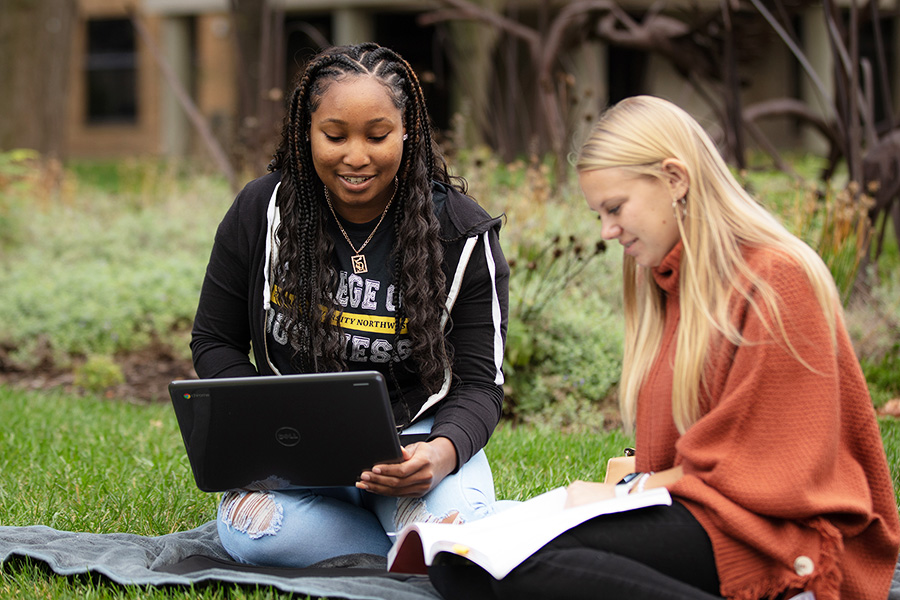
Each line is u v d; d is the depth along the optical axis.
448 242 3.33
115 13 26.06
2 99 13.51
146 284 8.80
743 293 2.59
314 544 3.22
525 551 2.58
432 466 3.10
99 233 10.62
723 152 9.07
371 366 3.36
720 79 10.64
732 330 2.59
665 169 2.67
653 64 23.09
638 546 2.59
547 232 7.19
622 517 2.65
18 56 13.47
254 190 3.41
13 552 3.21
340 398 2.90
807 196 6.84
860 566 2.67
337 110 3.03
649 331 2.93
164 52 25.78
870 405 2.67
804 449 2.50
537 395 6.11
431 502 3.20
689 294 2.66
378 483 3.04
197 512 4.12
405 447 3.12
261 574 3.02
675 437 2.78
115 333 8.28
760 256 2.62
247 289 3.47
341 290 3.31
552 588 2.54
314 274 3.27
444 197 3.39
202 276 8.96
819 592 2.52
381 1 23.00
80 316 8.31
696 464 2.60
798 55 8.16
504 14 15.95
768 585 2.57
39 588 3.09
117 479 4.52
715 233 2.64
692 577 2.61
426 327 3.24
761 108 9.69
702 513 2.62
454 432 3.21
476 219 3.36
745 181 7.44
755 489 2.51
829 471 2.55
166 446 5.29
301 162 3.24
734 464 2.54
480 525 2.76
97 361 7.46
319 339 3.29
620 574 2.49
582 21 11.17
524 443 5.15
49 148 13.84
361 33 23.61
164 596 2.95
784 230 2.68
